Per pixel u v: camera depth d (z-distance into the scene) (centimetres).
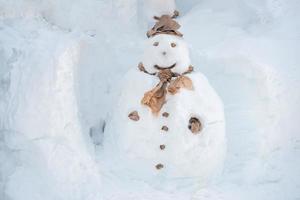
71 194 285
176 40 305
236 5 413
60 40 337
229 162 321
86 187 290
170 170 296
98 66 354
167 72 299
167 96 299
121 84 323
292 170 315
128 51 370
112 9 386
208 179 302
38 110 298
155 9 403
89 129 332
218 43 379
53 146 294
